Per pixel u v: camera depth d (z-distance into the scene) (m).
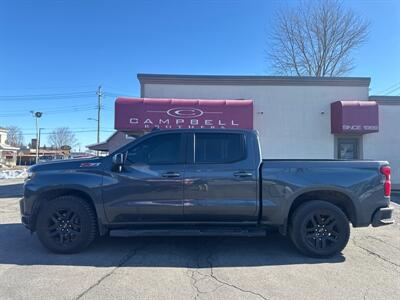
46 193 5.79
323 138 16.22
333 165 5.79
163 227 5.82
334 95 16.25
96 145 24.64
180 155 5.81
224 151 5.84
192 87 16.14
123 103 14.48
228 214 5.70
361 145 16.38
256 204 5.66
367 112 15.06
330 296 4.15
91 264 5.23
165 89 16.11
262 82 16.19
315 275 4.86
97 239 6.66
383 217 5.76
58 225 5.68
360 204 5.71
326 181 5.69
